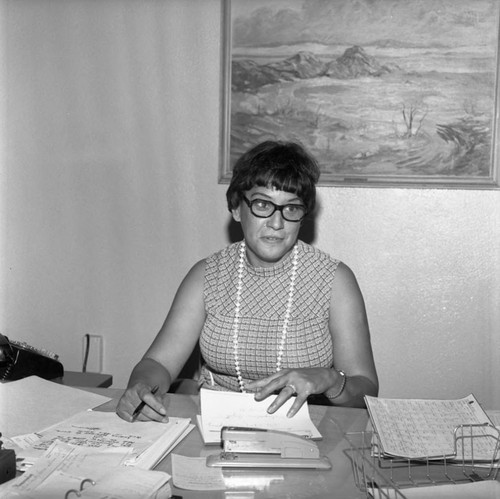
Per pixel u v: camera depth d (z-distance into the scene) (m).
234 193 1.93
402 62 2.73
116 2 2.91
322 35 2.75
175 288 2.96
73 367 3.06
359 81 2.75
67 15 2.96
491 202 2.75
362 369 1.91
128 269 2.99
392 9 2.71
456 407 1.57
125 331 3.01
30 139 3.03
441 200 2.78
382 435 1.41
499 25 2.68
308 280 1.96
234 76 2.82
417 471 1.33
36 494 1.13
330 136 2.79
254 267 1.98
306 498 1.20
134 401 1.55
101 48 2.94
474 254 2.78
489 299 2.78
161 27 2.89
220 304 1.98
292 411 1.55
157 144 2.93
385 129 2.76
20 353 1.99
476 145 2.73
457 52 2.70
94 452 1.31
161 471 1.28
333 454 1.40
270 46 2.79
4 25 3.00
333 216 2.83
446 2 2.69
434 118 2.73
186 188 2.92
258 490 1.23
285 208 1.86
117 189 2.97
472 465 1.34
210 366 2.00
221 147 2.86
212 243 2.92
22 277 3.08
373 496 1.18
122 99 2.94
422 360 2.83
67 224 3.03
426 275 2.81
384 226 2.81
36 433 1.43
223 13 2.80
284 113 2.80
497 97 2.70
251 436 1.41
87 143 2.98
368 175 2.78
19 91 3.01
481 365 2.80
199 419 1.54
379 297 2.83
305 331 1.92
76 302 3.04
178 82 2.89
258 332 1.92
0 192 3.07
